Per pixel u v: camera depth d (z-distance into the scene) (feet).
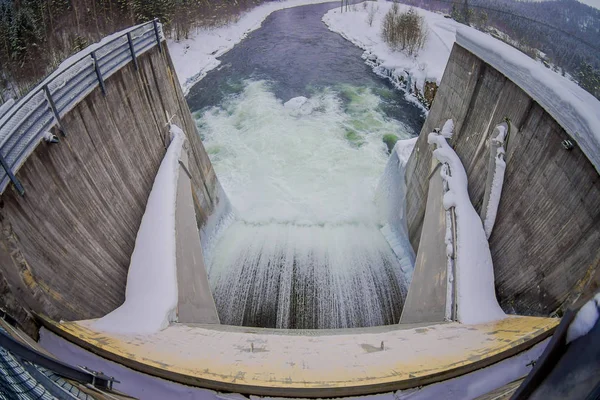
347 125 122.01
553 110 40.34
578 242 35.32
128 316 41.65
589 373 8.97
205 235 69.31
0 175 32.40
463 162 57.82
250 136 115.14
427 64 147.95
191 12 203.51
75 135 43.55
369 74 161.68
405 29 172.35
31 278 32.89
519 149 46.06
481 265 45.80
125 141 53.26
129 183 52.65
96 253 43.57
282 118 124.67
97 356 31.30
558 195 38.91
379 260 73.10
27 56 136.36
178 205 56.39
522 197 44.37
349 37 207.10
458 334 38.11
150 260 47.80
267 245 74.95
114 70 51.98
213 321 54.03
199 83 154.81
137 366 30.45
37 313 32.24
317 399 29.32
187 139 69.15
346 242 76.48
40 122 38.22
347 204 87.71
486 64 55.31
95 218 44.68
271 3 299.79
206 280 56.54
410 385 29.76
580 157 36.60
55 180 39.52
